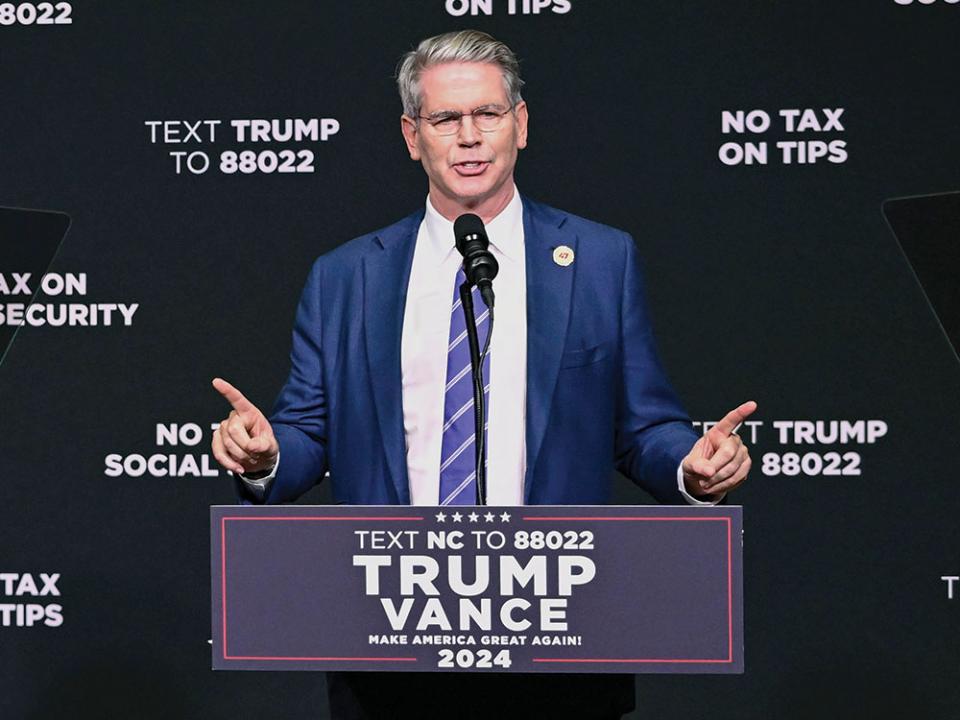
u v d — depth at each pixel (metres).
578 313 5.18
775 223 7.59
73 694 7.95
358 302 5.36
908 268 7.50
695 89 7.62
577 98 7.68
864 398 7.55
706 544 3.54
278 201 7.84
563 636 3.57
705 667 3.53
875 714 7.58
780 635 7.63
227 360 7.89
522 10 7.70
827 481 7.59
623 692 4.83
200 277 7.88
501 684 4.67
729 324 7.63
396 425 5.07
